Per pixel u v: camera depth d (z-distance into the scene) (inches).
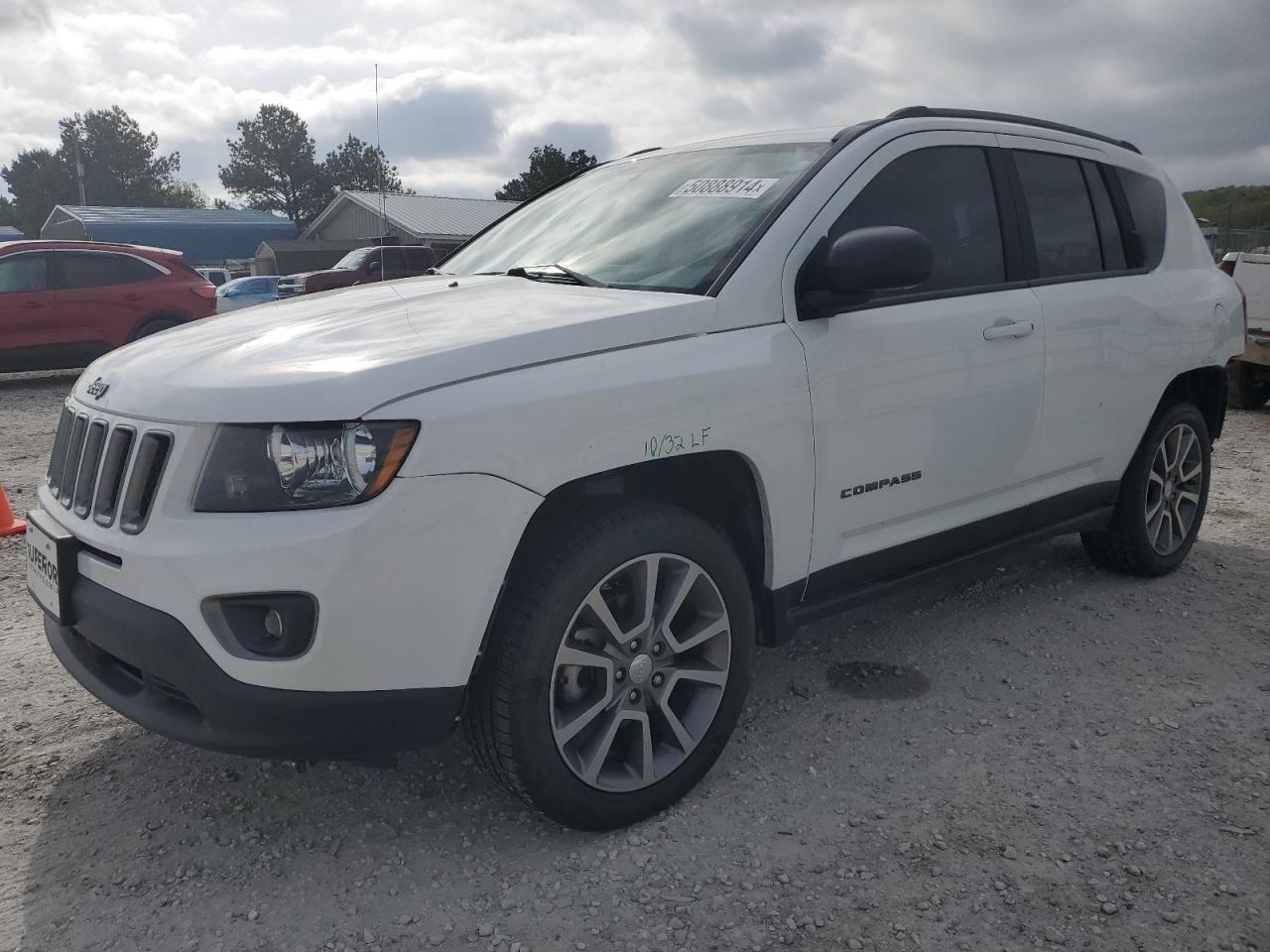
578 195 151.8
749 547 116.3
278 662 87.4
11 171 4116.6
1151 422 171.9
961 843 103.0
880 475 124.3
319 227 1643.7
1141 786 113.7
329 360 93.5
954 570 142.1
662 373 102.1
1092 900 94.2
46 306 483.8
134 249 513.3
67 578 100.6
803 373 113.6
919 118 138.6
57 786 115.6
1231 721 129.3
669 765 108.2
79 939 90.1
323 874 99.3
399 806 110.9
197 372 96.2
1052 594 174.4
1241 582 181.0
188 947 89.1
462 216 1423.5
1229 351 183.0
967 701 135.1
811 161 127.6
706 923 91.6
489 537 91.5
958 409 132.3
